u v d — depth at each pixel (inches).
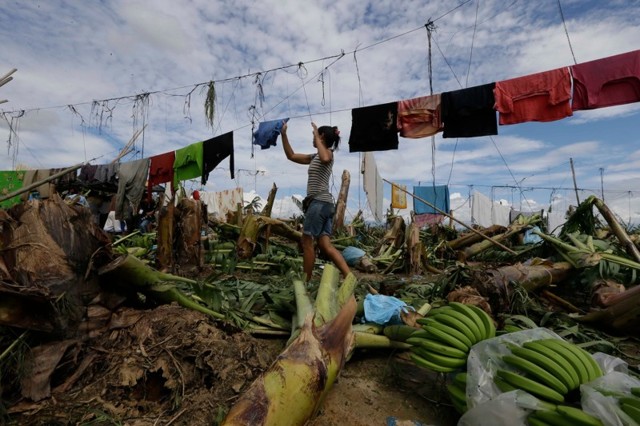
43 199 77.4
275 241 299.6
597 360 60.0
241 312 104.0
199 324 76.9
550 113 147.2
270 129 208.2
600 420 45.0
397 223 310.0
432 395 74.9
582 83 141.3
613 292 124.5
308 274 149.0
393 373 84.9
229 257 209.3
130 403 63.7
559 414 46.9
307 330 59.6
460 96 164.9
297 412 50.6
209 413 60.2
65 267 73.0
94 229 81.0
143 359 69.1
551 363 53.8
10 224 71.2
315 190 143.5
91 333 75.0
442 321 71.6
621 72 135.1
